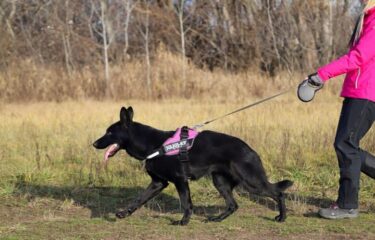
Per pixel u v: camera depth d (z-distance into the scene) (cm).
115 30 2892
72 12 2894
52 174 868
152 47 2969
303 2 2738
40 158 953
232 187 636
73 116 1598
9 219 653
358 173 624
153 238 569
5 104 2141
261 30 2886
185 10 3122
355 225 607
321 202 723
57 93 2319
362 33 604
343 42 2700
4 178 854
